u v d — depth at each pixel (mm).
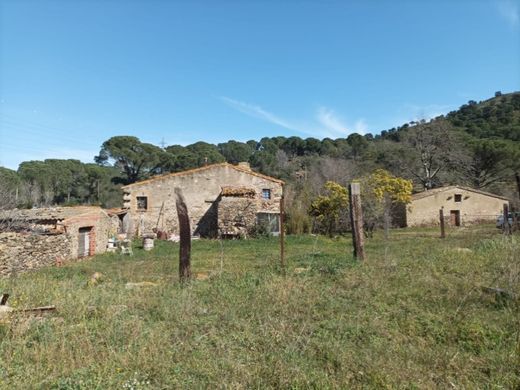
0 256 12320
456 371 3920
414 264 8664
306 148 67812
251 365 4117
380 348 4473
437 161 42188
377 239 19812
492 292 6223
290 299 6367
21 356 4355
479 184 42969
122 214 25453
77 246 17156
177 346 4641
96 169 49250
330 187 25094
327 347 4512
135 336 4891
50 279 9719
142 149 50719
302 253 14047
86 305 6160
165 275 10180
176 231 25719
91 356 4309
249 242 20469
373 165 46812
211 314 5910
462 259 8961
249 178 26531
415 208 32875
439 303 5949
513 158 39625
